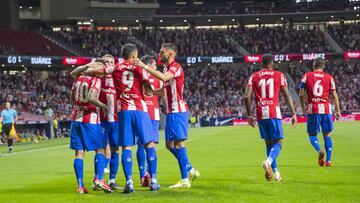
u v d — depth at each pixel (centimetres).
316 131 2764
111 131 2112
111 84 2116
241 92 13325
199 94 13112
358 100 13038
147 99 2252
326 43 14462
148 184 2045
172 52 1986
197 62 13162
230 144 4903
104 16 13450
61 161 3716
